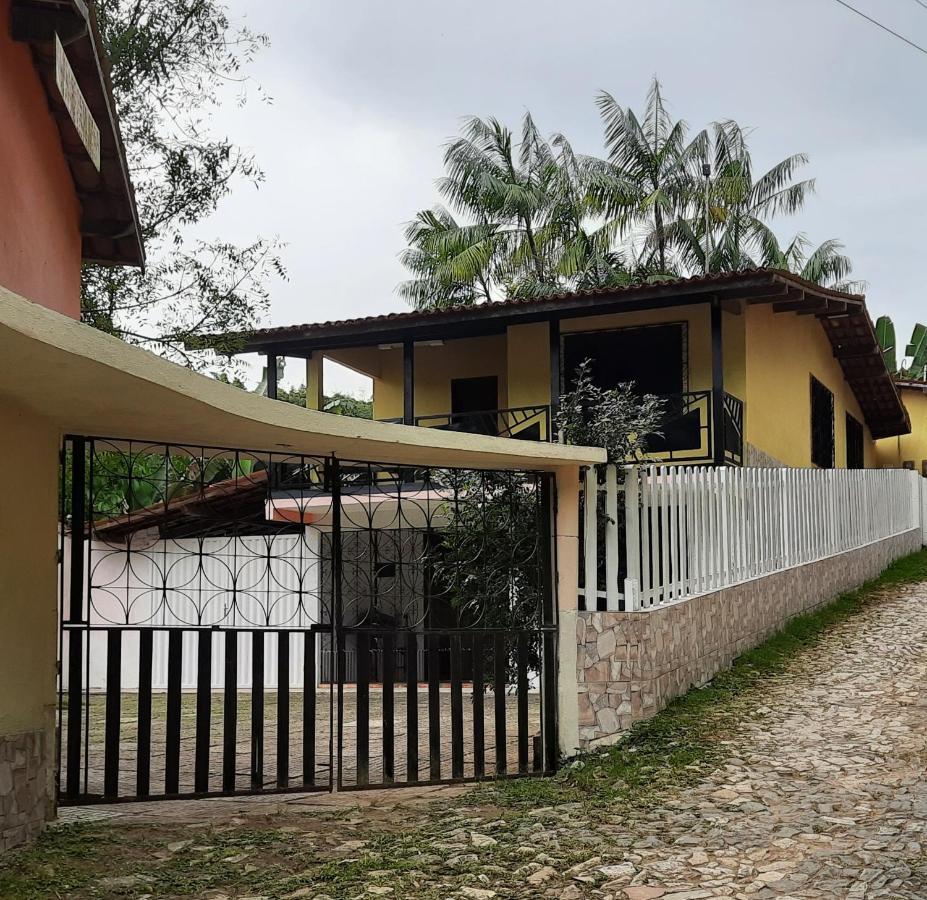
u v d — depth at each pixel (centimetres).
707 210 3241
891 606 1432
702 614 1014
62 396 534
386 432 662
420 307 3462
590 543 862
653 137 3344
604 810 655
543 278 3228
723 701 934
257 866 555
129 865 555
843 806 630
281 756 704
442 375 2005
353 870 542
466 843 592
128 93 1753
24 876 519
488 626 903
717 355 1462
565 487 829
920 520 2272
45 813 623
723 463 1448
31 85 737
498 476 915
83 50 762
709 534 1068
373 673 1524
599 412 948
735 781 699
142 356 471
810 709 890
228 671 694
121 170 909
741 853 556
